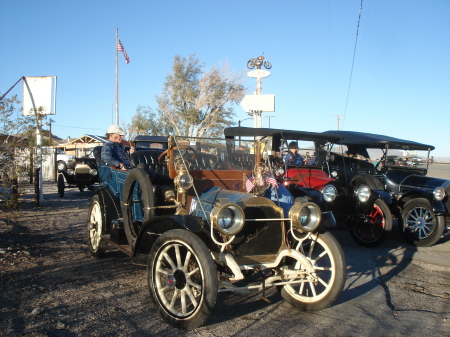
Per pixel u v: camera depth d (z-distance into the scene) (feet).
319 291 16.52
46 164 72.79
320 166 28.04
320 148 28.14
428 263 22.38
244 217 12.35
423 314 14.64
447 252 25.14
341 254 13.89
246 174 16.70
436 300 16.26
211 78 87.71
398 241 28.32
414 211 27.27
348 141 31.99
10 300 14.10
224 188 15.98
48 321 12.53
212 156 16.92
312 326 13.12
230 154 17.29
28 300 14.19
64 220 29.99
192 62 89.10
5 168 23.12
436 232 25.76
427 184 27.84
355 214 25.70
